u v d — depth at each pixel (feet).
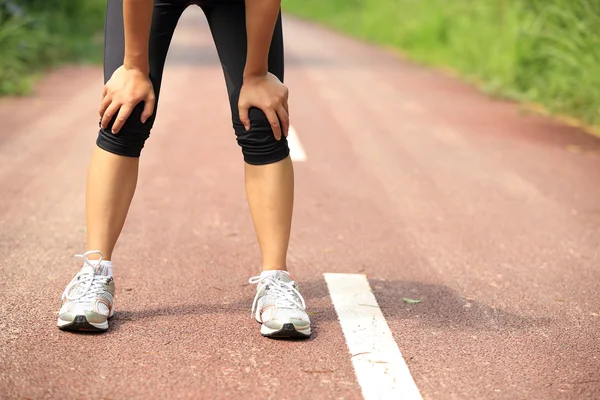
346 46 76.74
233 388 10.73
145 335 12.40
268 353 11.91
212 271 15.80
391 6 87.86
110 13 12.43
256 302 12.90
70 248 16.96
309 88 44.80
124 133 12.44
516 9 50.01
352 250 17.62
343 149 28.71
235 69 12.50
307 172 24.95
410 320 13.61
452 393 10.91
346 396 10.66
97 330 12.31
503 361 12.05
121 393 10.45
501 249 18.16
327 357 11.87
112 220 12.70
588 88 37.22
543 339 13.00
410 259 17.19
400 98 42.47
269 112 12.40
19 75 42.37
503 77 46.93
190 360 11.54
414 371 11.55
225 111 35.35
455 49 61.93
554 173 26.27
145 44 12.08
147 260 16.31
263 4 11.88
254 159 12.80
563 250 18.28
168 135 29.81
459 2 70.54
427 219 20.38
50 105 35.70
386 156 27.84
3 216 19.13
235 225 19.12
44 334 12.25
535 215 21.18
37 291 14.25
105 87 12.28
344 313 13.78
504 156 28.76
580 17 38.47
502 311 14.29
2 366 11.08
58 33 57.57
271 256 12.94
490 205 22.02
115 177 12.59
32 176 23.06
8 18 45.78
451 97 43.65
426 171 25.81
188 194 21.72
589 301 15.02
